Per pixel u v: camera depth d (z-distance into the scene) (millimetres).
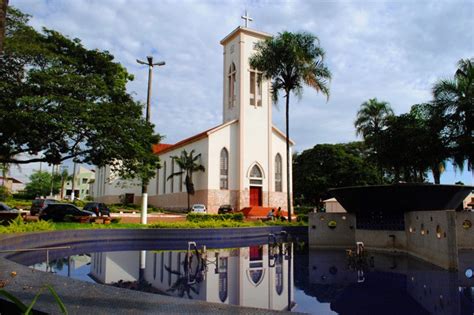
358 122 42125
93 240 16375
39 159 20234
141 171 21734
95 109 18844
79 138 19656
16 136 17969
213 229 18875
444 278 8883
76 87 18922
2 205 24297
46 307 4062
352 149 55688
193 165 41656
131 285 7609
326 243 17266
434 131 29500
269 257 12984
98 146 19766
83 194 99875
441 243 10828
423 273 9617
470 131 28312
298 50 24891
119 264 10672
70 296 4574
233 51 46188
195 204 41219
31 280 5465
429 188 13656
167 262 11203
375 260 12359
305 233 22625
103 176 63562
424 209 14242
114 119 19641
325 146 53562
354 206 16250
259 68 26406
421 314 5645
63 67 19328
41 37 20469
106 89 20297
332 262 11773
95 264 10617
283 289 7562
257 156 43812
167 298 4535
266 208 39750
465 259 12219
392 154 34375
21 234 11805
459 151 28719
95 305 4180
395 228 15078
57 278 5625
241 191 41938
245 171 42688
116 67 22719
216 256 13078
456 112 28250
